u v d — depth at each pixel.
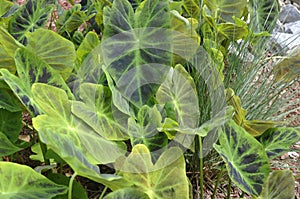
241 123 1.64
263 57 2.24
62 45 1.47
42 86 1.28
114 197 1.16
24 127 1.95
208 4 2.15
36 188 1.15
